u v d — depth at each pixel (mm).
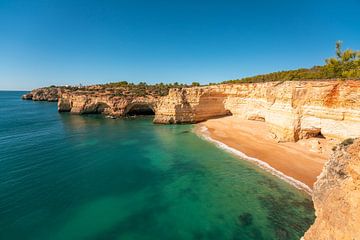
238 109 55656
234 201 18688
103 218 16641
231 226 15586
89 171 25312
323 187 10109
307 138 29703
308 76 38656
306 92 29156
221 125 49438
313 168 23266
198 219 16531
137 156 30750
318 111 27891
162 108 57562
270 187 20500
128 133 45781
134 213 17344
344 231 8188
